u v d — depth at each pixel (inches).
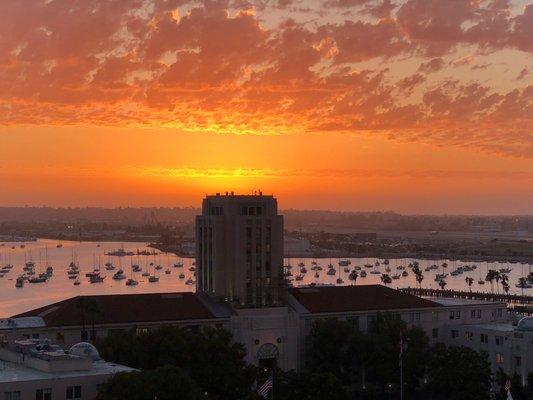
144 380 5772.6
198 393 6038.4
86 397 5816.9
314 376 7126.0
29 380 5620.1
